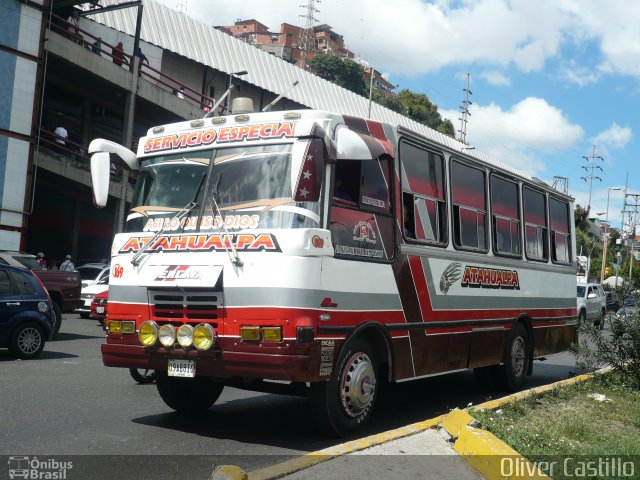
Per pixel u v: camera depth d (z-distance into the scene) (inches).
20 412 296.8
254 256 244.4
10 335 465.1
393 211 298.8
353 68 2652.6
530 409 325.4
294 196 236.1
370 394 275.1
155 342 256.8
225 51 1414.9
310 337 239.9
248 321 241.6
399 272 298.7
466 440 232.7
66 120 1125.7
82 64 978.7
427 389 416.2
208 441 256.4
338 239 261.6
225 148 270.4
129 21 1255.5
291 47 3789.4
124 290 270.2
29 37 918.4
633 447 252.8
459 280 350.0
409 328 303.6
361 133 281.3
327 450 225.5
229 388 385.4
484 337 374.6
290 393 268.2
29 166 930.7
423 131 1818.4
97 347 557.9
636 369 423.8
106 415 297.9
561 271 487.8
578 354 462.6
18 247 920.9
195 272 251.3
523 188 435.5
